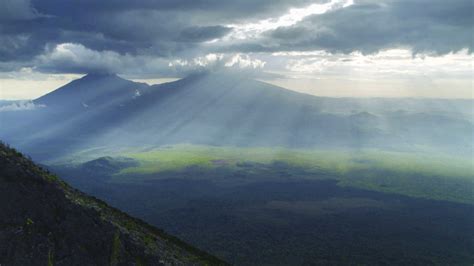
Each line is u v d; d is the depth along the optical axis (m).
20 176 41.03
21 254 36.94
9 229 37.62
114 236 43.09
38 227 38.91
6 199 39.09
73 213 41.66
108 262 40.66
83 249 40.03
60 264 37.97
